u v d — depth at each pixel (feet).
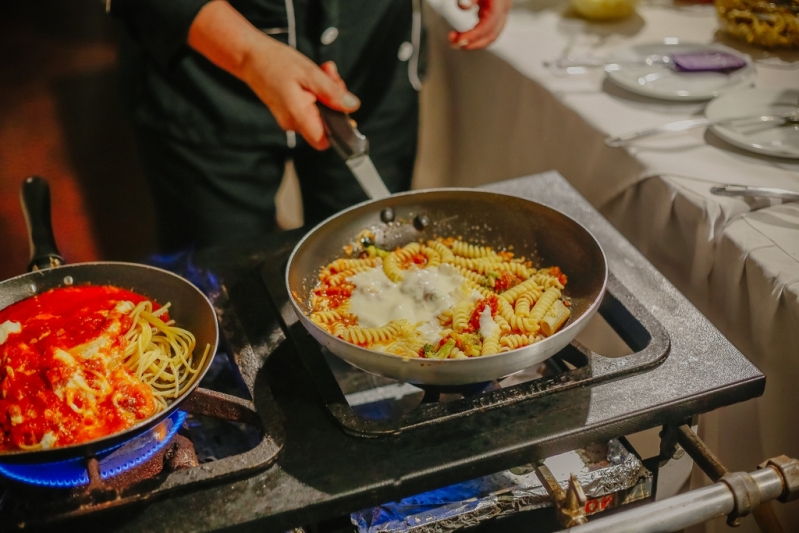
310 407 2.99
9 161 9.14
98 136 9.56
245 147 5.20
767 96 4.70
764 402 3.74
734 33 5.57
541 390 2.96
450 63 6.39
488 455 2.75
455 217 3.78
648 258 4.50
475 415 2.91
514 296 3.37
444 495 3.04
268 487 2.69
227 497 2.66
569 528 2.47
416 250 3.67
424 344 3.08
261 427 2.92
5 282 3.19
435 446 2.80
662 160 4.28
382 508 3.01
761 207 3.94
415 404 3.78
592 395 2.96
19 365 2.77
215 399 2.99
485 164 6.33
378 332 3.18
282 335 3.34
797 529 3.63
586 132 4.76
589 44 5.69
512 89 5.54
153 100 5.04
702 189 4.02
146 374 3.04
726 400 3.01
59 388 2.70
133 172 9.03
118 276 3.33
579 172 4.94
